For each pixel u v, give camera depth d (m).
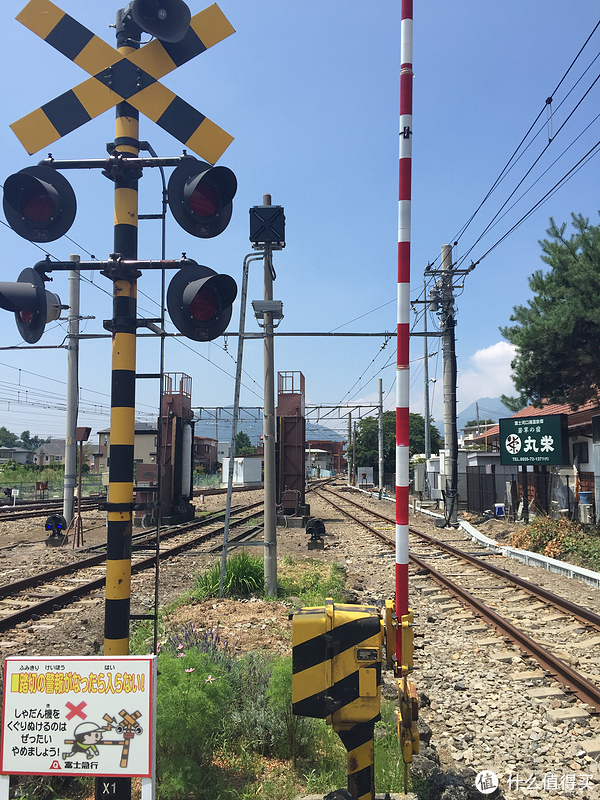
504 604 9.40
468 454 30.39
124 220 3.97
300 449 22.70
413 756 4.26
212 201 4.08
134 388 3.91
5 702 3.10
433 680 6.16
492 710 5.41
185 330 4.00
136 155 4.09
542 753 4.61
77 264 3.87
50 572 10.88
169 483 20.53
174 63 4.13
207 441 79.88
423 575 11.70
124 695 3.05
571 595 9.80
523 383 15.95
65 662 3.09
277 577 10.81
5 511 24.84
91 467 66.94
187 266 4.00
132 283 3.96
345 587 10.67
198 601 9.09
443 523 20.98
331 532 19.64
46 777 3.88
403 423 4.32
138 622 7.67
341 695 3.38
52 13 4.02
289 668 4.58
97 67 4.03
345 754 4.39
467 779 4.09
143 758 2.99
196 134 4.12
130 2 4.12
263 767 4.17
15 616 8.04
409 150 4.54
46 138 4.02
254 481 54.16
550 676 6.15
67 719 3.06
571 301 14.09
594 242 14.02
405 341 4.41
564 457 20.38
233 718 4.53
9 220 3.92
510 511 20.58
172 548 14.33
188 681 4.22
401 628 3.72
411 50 4.59
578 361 14.66
